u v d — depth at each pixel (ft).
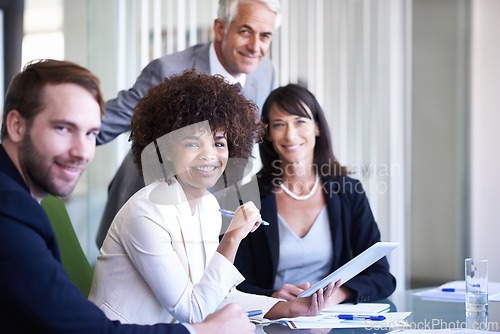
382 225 16.34
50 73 4.13
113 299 5.35
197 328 4.60
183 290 5.31
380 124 16.14
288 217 8.58
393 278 7.93
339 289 7.32
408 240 18.54
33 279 3.98
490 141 18.58
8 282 3.93
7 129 4.19
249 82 10.32
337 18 14.90
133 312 5.33
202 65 9.86
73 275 6.85
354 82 15.35
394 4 16.43
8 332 4.03
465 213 18.81
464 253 18.78
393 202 16.55
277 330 5.68
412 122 18.92
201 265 5.68
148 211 5.36
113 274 5.39
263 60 10.61
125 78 11.68
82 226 12.30
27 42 14.28
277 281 8.38
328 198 8.67
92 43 11.62
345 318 6.21
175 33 12.09
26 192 4.16
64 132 4.15
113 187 9.05
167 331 4.46
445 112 18.81
